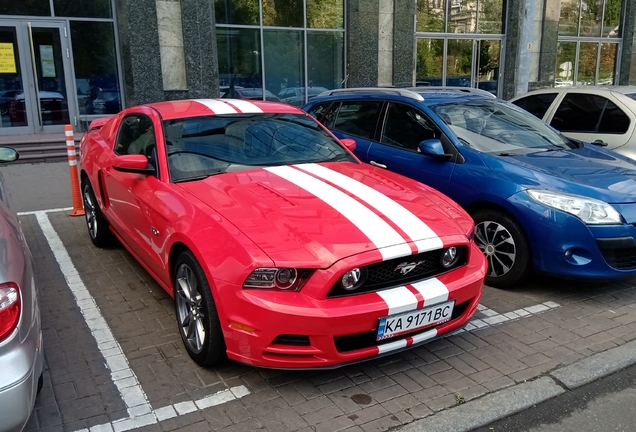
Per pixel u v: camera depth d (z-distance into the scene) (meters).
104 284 4.80
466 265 3.52
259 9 13.03
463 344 3.83
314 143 4.62
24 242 3.11
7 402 2.33
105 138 5.47
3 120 11.61
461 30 15.76
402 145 5.59
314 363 2.99
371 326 3.03
